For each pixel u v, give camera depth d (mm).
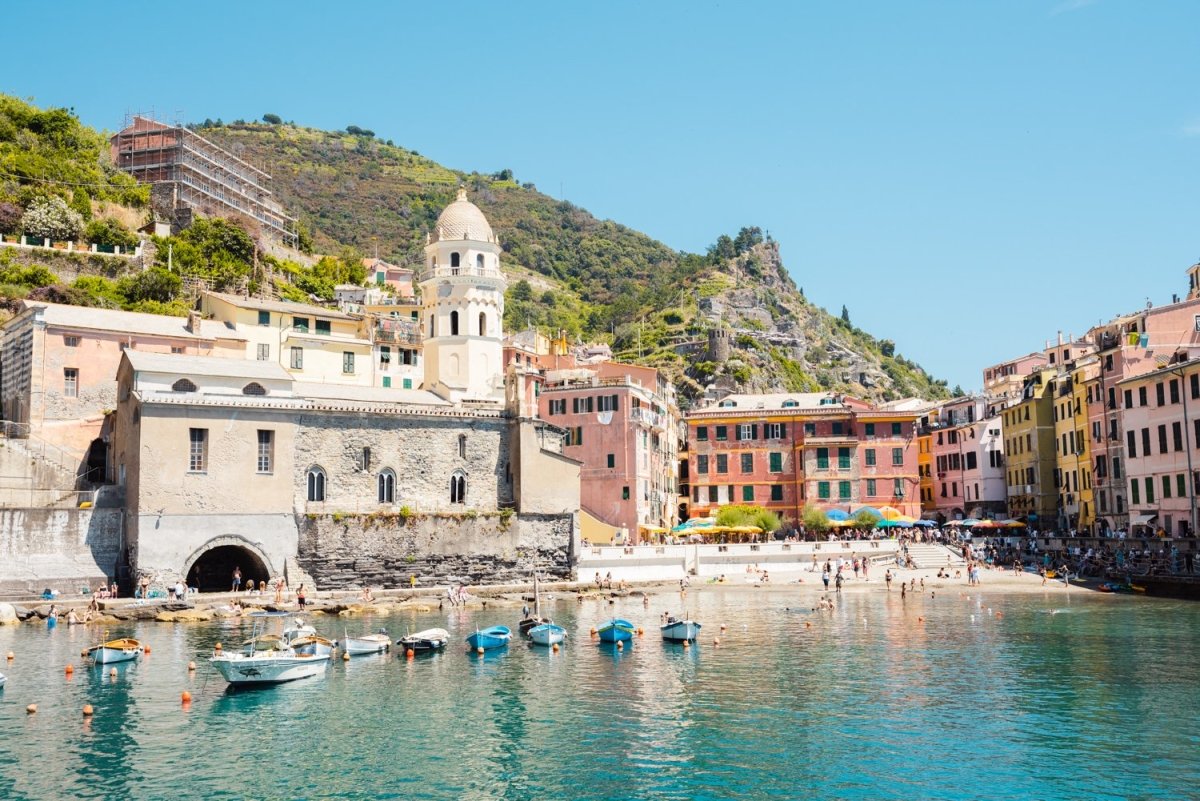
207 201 172750
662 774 35781
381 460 90062
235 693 48000
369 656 58000
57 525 77000
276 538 83312
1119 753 37562
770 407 139250
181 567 78875
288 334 111125
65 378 89875
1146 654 56969
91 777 35375
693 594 92312
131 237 134875
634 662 56094
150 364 81688
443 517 90312
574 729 41531
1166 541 90438
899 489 129500
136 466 78812
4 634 64375
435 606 81875
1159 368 101188
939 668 53812
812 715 43625
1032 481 131750
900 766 36406
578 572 96688
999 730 40906
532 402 97750
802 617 75250
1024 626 68688
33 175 137375
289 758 37562
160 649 58719
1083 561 100438
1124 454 107688
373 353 118188
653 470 128750
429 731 41281
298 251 191375
